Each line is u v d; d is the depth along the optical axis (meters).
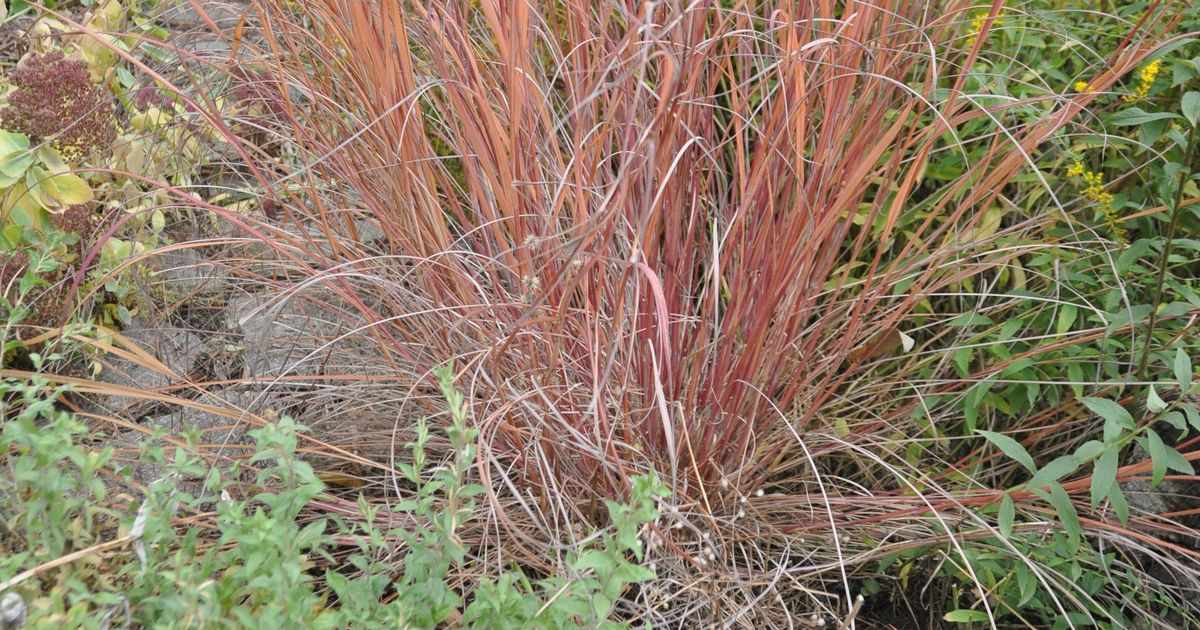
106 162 1.03
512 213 0.74
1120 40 0.98
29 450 0.64
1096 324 0.92
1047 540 0.83
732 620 0.72
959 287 0.99
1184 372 0.73
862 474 0.97
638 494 0.55
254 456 0.59
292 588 0.55
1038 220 0.96
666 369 0.83
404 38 0.75
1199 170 0.93
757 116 1.02
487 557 0.79
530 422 0.79
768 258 0.81
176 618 0.55
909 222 0.97
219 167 1.17
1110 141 0.96
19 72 0.92
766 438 0.88
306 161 0.87
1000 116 0.93
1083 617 0.79
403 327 0.91
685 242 0.86
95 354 0.93
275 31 1.00
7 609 0.54
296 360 0.99
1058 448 0.92
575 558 0.63
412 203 0.80
